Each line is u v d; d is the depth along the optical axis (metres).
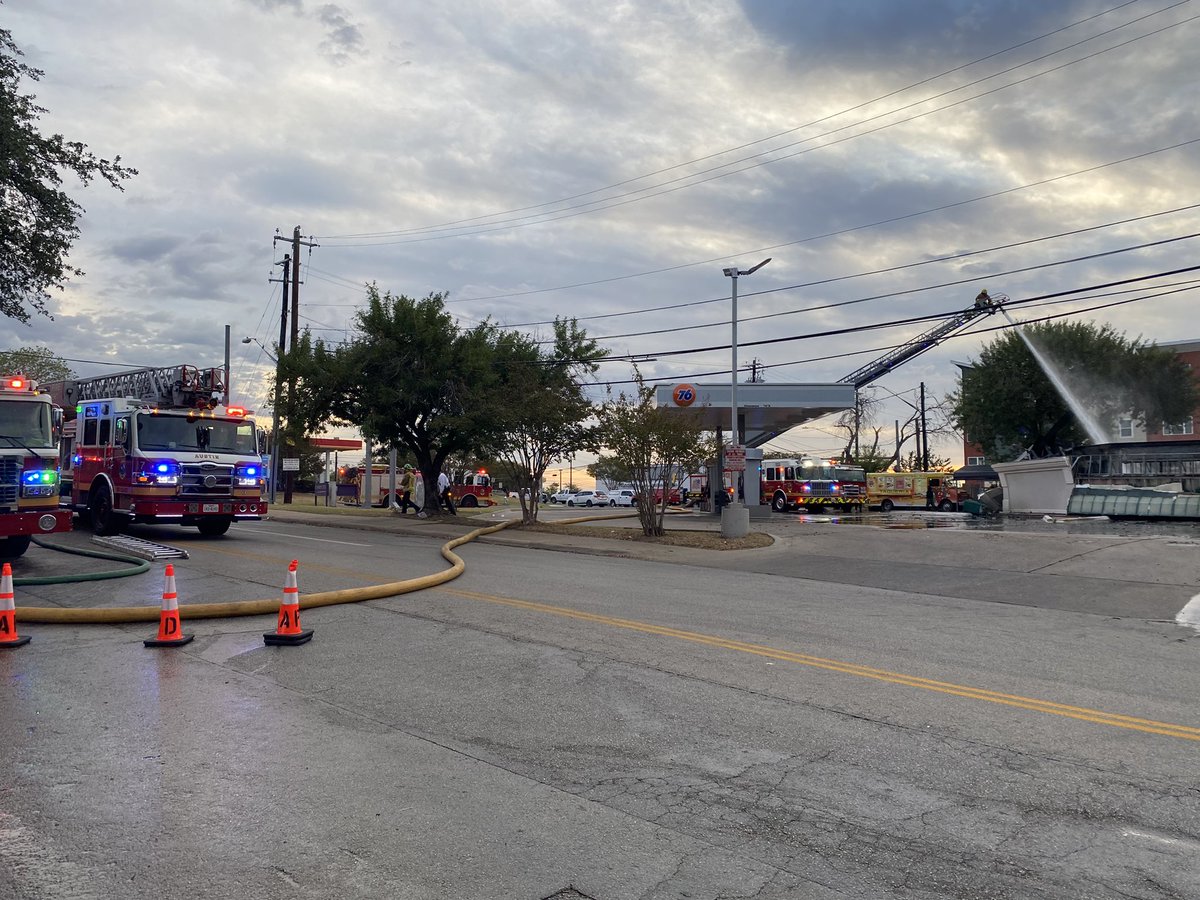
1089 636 9.44
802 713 6.21
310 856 3.98
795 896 3.63
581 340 31.30
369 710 6.27
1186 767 5.18
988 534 19.80
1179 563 14.74
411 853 4.02
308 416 29.36
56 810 4.48
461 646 8.34
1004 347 45.97
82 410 20.22
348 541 20.69
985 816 4.46
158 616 9.46
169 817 4.41
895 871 3.86
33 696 6.58
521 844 4.11
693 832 4.25
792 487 40.31
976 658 8.12
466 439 29.05
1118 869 3.89
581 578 13.80
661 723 5.97
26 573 12.56
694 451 21.47
